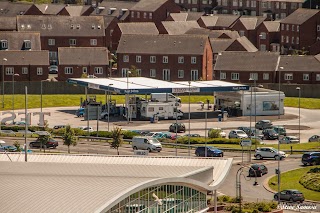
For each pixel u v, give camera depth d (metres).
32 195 175.75
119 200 173.88
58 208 168.75
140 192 185.00
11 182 186.75
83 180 188.38
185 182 197.62
